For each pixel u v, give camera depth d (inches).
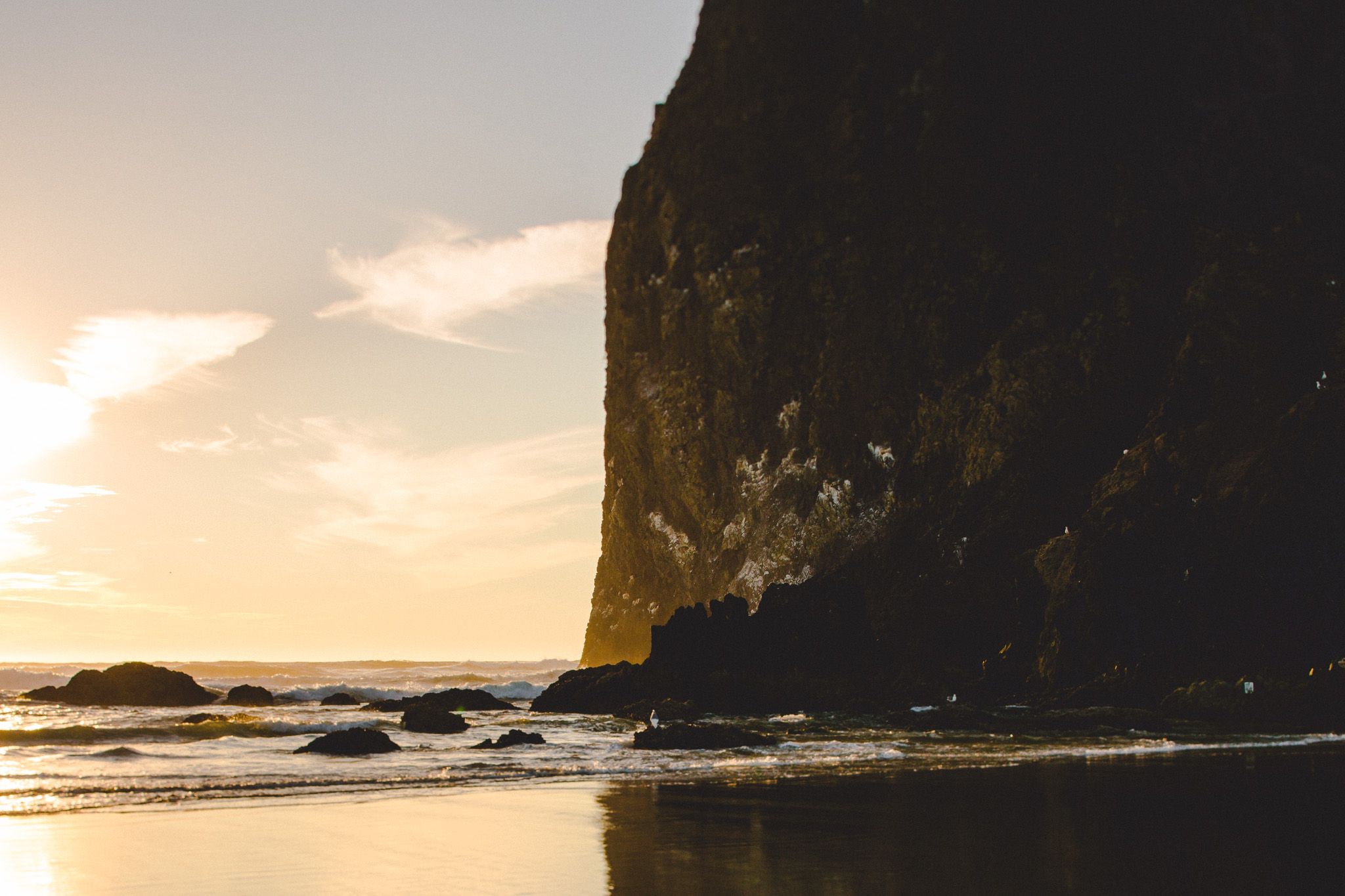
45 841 371.9
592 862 328.5
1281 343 1536.7
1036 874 303.4
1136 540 1402.6
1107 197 2022.6
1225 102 2046.0
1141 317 1831.9
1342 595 1223.5
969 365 2046.0
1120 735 943.7
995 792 507.5
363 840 374.3
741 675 1343.5
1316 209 1846.7
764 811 444.8
